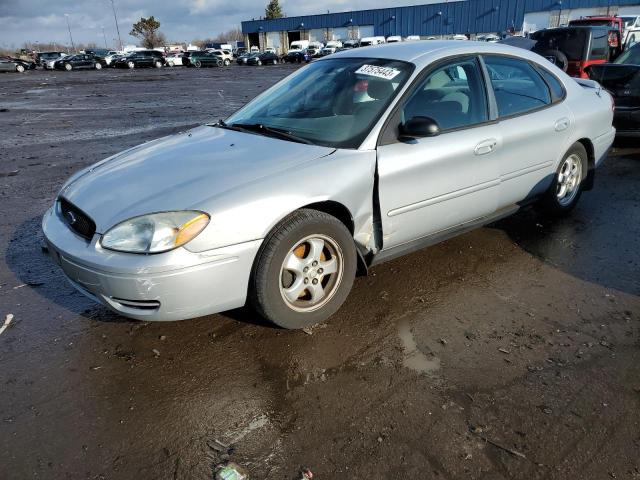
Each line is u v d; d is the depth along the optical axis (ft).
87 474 6.82
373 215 10.39
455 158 11.17
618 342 9.51
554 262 12.87
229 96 56.80
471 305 10.87
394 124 10.43
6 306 10.93
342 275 10.00
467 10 162.30
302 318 9.64
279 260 8.98
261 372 8.77
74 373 8.79
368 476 6.73
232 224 8.43
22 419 7.75
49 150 27.37
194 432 7.51
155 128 34.35
